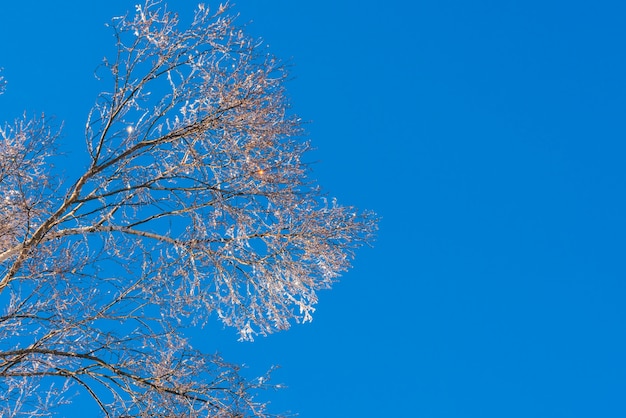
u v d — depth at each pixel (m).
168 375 7.12
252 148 7.81
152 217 7.68
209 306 7.73
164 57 7.51
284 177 7.75
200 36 7.57
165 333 7.21
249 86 7.64
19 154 7.01
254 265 8.13
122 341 7.07
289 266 8.18
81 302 6.89
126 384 7.17
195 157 7.61
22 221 7.39
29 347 7.02
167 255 7.50
